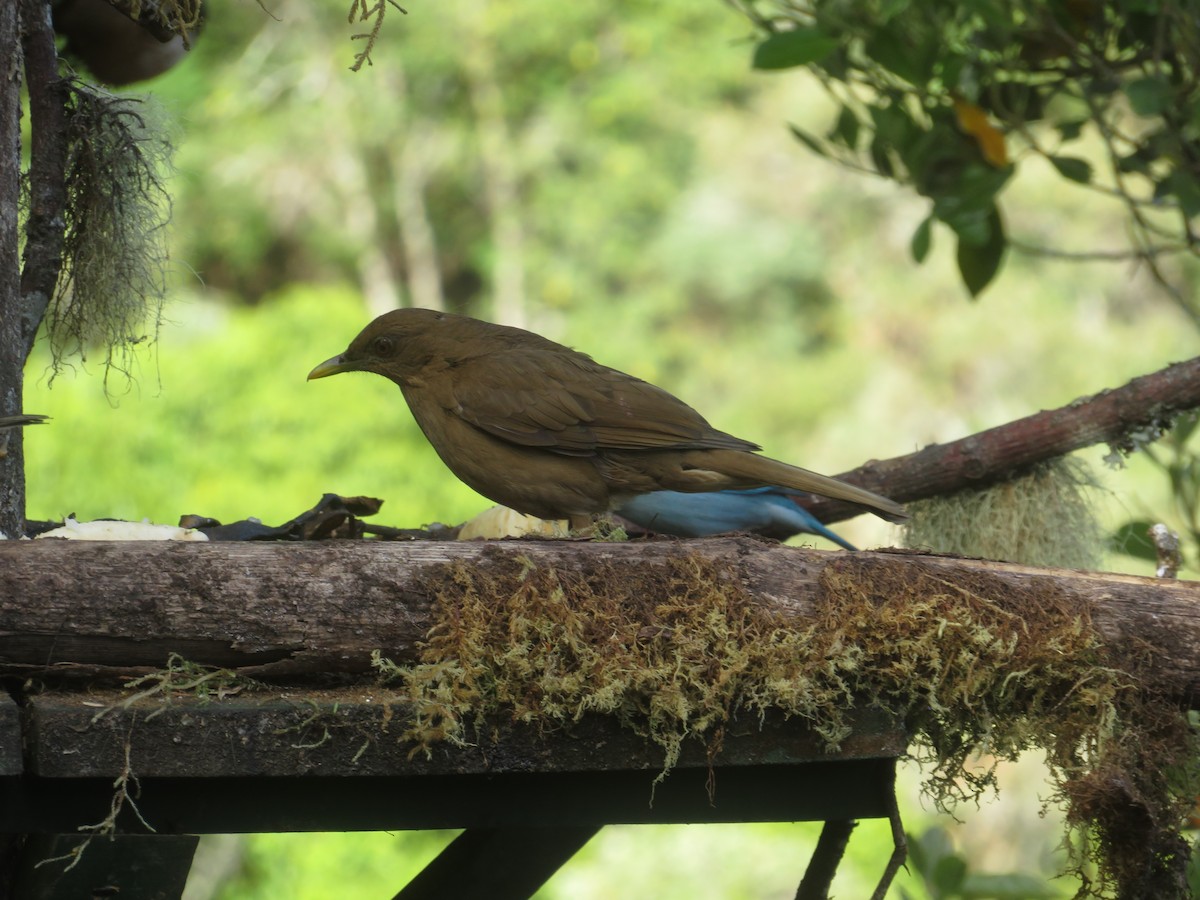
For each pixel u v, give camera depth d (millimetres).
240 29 40188
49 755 4086
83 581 4344
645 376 37281
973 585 4793
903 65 8031
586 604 4500
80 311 6410
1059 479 7547
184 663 4414
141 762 4152
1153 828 4836
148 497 20672
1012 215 33281
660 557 4648
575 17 39656
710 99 40156
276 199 40406
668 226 38844
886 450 33500
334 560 4492
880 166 8602
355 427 22203
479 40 39938
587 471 6125
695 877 22156
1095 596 4902
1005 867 23156
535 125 41031
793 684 4500
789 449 35312
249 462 21625
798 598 4660
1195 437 13445
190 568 4406
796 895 5469
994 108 8516
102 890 4738
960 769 4918
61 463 20406
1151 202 8211
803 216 38219
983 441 7449
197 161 38312
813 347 37531
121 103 6363
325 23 40406
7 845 5117
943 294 35562
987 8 7461
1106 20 8195
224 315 30047
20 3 6125
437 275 42188
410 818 4582
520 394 6105
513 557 4547
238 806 4449
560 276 39781
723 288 37969
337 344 23016
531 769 4434
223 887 21000
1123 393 7305
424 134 41688
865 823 20375
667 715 4457
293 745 4258
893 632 4645
